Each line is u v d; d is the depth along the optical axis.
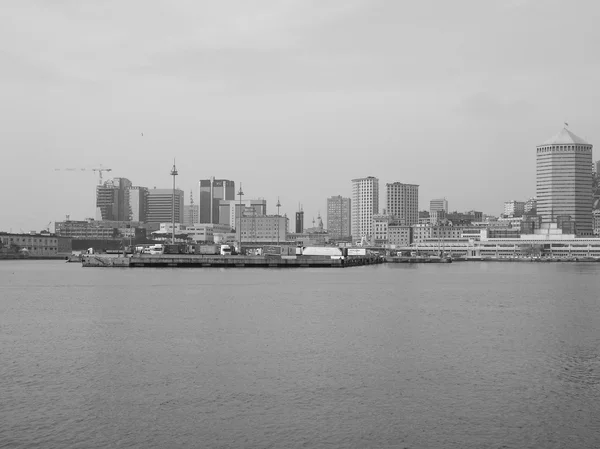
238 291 150.12
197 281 186.88
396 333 85.62
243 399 53.97
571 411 51.19
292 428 47.34
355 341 79.38
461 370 64.00
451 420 49.12
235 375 61.78
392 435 46.12
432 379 60.44
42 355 70.94
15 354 71.50
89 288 160.50
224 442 44.81
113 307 115.31
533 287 174.12
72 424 48.16
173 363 66.75
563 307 118.81
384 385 58.28
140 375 61.75
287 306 117.25
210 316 102.31
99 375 61.75
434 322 96.56
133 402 53.22
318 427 47.56
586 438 45.75
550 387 57.78
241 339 80.50
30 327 91.12
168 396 54.84
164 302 123.75
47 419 49.22
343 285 175.00
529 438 45.72
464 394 55.66
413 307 117.25
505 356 70.62
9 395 55.12
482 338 82.00
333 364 66.44
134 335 83.56
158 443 44.66
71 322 96.00
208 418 49.41
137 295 139.25
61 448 43.78
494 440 45.34
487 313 108.62
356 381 59.66
